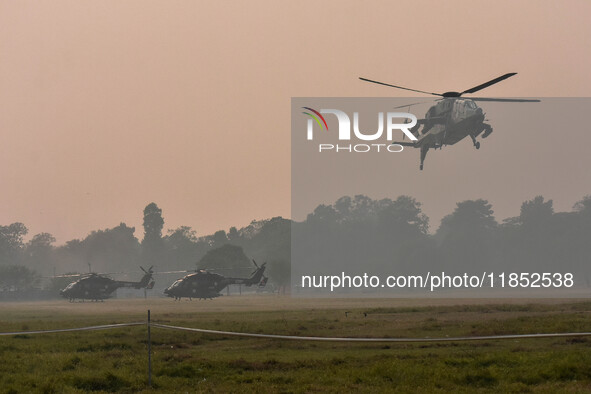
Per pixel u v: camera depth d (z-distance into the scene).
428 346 79.25
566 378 53.97
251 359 69.62
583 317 118.44
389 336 91.62
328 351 76.62
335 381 54.81
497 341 81.88
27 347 80.81
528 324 100.31
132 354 74.19
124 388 53.88
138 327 111.06
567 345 75.38
